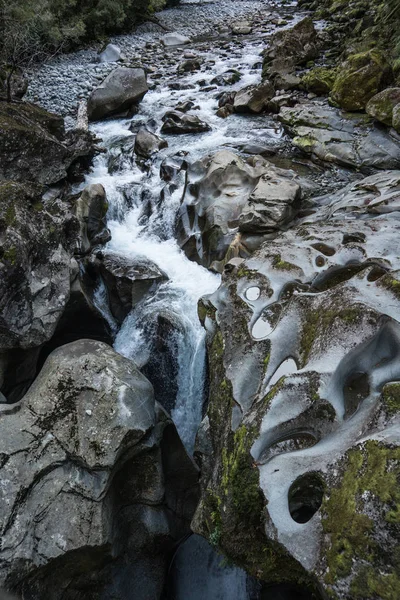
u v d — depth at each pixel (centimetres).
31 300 484
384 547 232
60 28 1456
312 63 1222
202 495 377
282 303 403
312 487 281
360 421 287
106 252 680
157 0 1897
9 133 693
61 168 770
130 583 410
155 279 627
